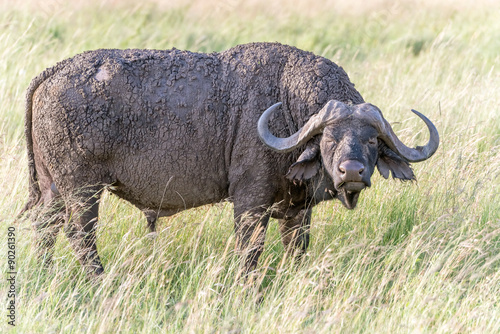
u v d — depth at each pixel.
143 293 17.28
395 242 20.95
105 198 21.30
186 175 18.34
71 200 18.16
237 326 15.49
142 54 18.39
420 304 15.96
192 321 15.10
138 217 20.72
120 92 17.72
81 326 15.73
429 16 58.25
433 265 17.58
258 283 17.00
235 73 18.34
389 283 18.58
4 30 39.44
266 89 18.19
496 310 16.41
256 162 18.00
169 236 19.50
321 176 17.66
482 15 56.62
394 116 27.92
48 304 16.36
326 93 18.09
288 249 19.38
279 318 15.88
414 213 21.64
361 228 21.19
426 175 23.14
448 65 38.25
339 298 16.70
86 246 18.45
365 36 52.38
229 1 60.47
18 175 20.45
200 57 18.47
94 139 17.66
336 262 19.00
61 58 35.34
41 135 18.03
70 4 49.50
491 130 27.41
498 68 38.66
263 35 51.78
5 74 30.52
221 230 20.58
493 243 20.16
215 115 18.03
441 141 24.83
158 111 17.84
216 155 18.25
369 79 32.88
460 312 16.11
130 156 18.03
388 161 16.95
